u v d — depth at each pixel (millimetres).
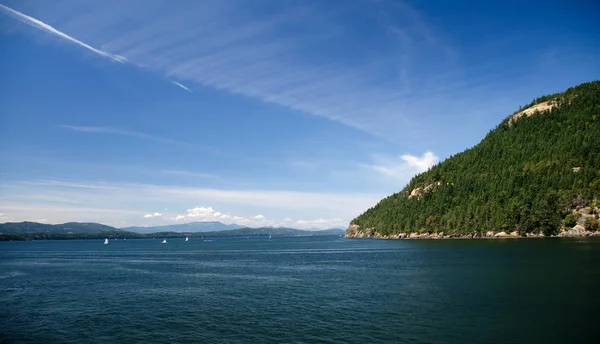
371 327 38906
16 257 175750
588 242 142750
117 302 56906
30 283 79938
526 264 82375
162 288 69750
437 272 78562
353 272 86812
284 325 41094
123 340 38062
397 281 68875
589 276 62719
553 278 62188
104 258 163250
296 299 55531
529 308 43438
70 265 126125
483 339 33750
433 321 40031
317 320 42625
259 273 91688
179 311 49656
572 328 35750
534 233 196750
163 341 37188
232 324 42312
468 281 64312
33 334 40781
